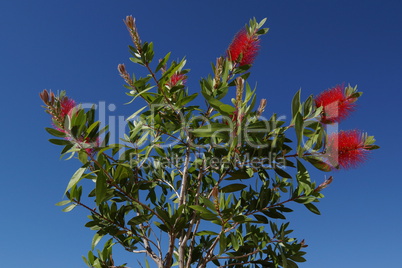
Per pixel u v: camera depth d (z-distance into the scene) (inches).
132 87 125.6
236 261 134.5
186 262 134.2
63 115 97.3
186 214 121.1
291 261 119.3
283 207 117.8
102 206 122.1
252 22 120.8
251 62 121.6
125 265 131.7
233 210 102.4
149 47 113.2
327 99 97.6
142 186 131.0
